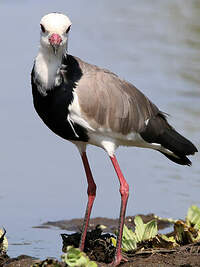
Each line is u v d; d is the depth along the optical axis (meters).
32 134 16.89
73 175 14.94
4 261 10.76
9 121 17.45
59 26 10.33
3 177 14.77
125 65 21.69
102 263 10.48
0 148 16.08
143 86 19.95
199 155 15.90
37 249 11.70
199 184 14.62
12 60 21.36
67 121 10.56
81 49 23.25
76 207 13.64
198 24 26.89
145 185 14.62
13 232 12.46
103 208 13.70
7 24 25.19
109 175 15.01
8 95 18.95
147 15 28.19
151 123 11.10
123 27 26.25
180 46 23.95
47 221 13.00
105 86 10.62
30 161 15.55
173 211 13.51
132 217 13.30
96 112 10.50
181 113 18.02
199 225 11.91
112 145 10.85
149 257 10.42
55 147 16.33
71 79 10.51
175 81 20.39
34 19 26.03
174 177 14.97
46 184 14.48
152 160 15.90
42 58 10.52
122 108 10.69
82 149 11.30
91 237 11.33
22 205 13.59
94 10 28.80
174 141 11.39
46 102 10.58
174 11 29.05
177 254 10.50
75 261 9.56
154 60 22.14
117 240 10.64
